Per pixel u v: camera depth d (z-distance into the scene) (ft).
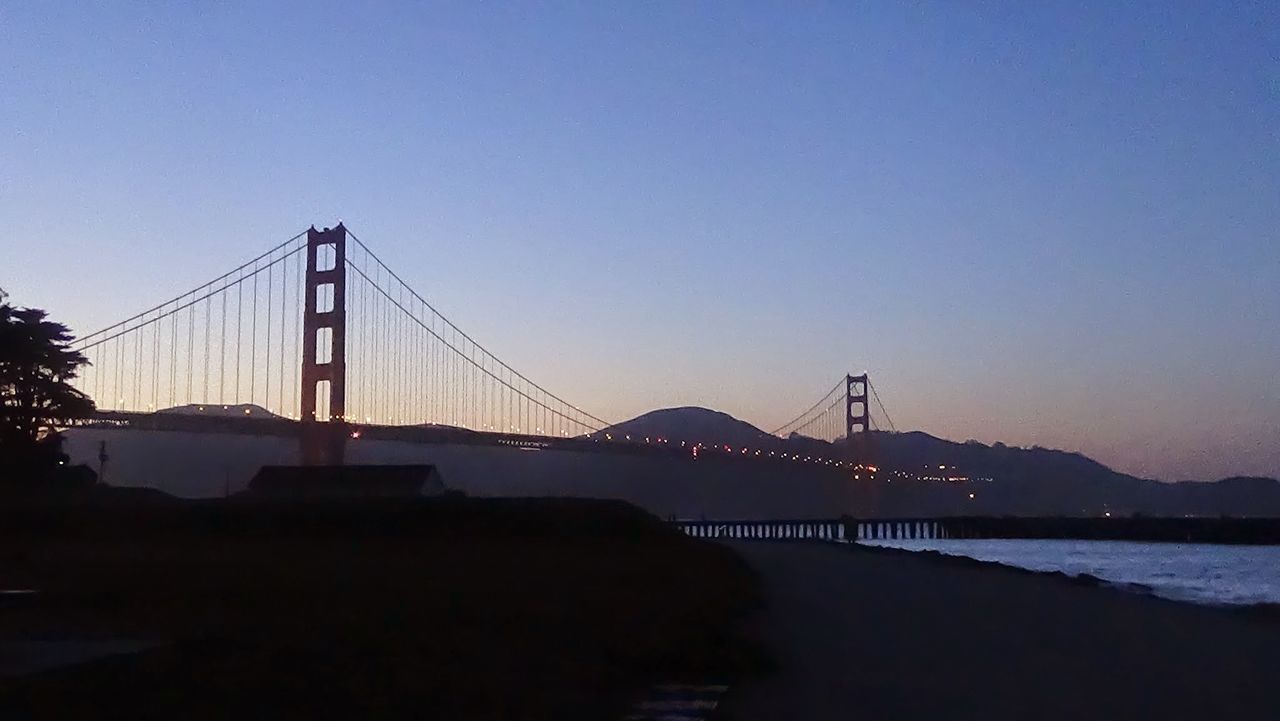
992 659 49.34
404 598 69.46
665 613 60.85
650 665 44.42
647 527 139.85
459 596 71.15
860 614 69.82
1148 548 317.83
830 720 34.99
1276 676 44.83
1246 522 384.68
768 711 36.47
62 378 176.96
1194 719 35.40
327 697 34.24
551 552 123.44
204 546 127.03
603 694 38.83
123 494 165.17
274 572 93.81
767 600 79.00
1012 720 35.14
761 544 194.59
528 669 41.52
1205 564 214.48
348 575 91.09
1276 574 177.58
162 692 33.71
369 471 185.06
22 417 168.45
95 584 79.97
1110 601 82.12
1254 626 64.75
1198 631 61.82
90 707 31.50
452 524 139.64
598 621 56.49
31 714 30.42
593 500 151.64
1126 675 44.83
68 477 168.66
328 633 48.85
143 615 59.72
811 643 54.75
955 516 400.47
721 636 50.78
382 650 43.50
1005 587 94.89
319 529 138.62
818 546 185.26
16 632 52.24
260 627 52.11
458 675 39.01
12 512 141.59
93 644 46.83
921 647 53.42
